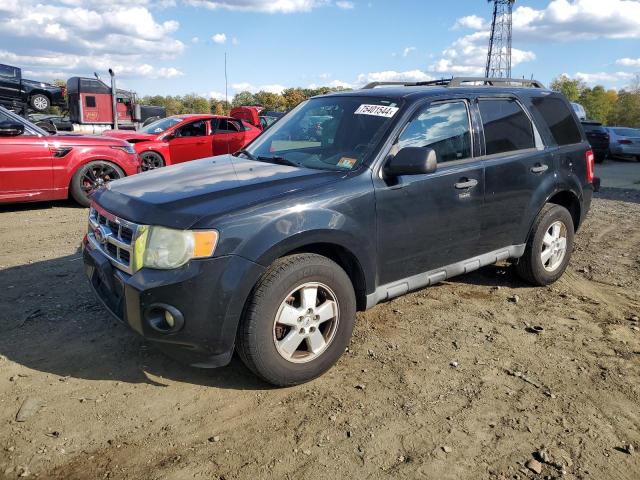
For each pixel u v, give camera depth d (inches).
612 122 3924.7
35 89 872.3
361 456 106.0
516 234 182.1
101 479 98.0
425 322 167.9
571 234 201.6
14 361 137.7
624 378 138.1
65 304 173.6
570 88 4111.7
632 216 345.1
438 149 156.1
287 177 135.0
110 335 153.2
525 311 179.0
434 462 105.0
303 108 181.2
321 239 126.9
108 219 130.7
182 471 100.3
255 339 119.1
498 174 169.2
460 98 165.6
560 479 101.4
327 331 133.5
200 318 114.0
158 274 114.2
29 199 314.7
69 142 324.2
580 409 124.0
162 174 149.6
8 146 302.7
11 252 230.4
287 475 100.2
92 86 835.4
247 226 117.0
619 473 103.6
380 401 124.8
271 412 119.7
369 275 139.9
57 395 123.4
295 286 123.2
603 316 177.0
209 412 119.2
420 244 151.1
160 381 131.0
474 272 215.8
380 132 146.4
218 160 165.8
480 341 156.3
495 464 105.0
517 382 135.0
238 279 115.2
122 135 461.7
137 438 109.6
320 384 131.6
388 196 140.5
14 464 100.9
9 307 170.4
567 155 197.0
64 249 236.2
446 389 130.6
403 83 196.2
